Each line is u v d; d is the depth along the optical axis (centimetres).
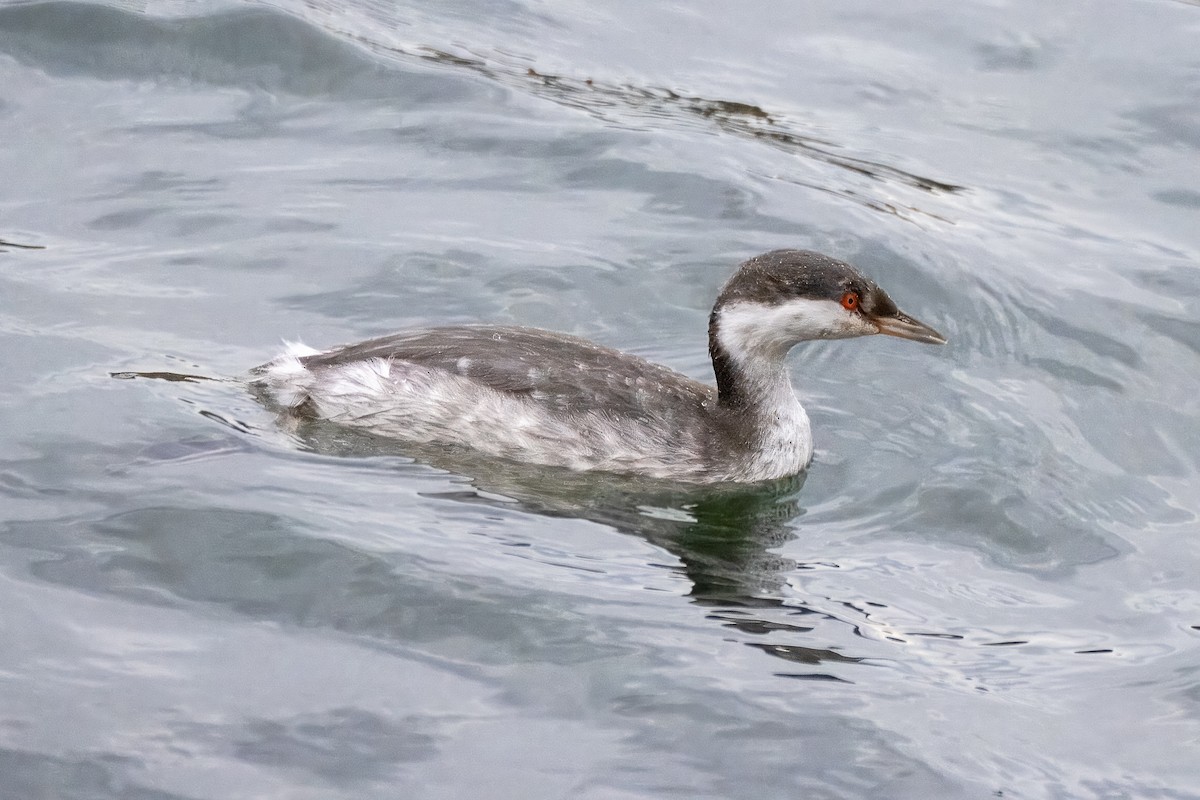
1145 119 2031
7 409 1319
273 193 1750
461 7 2211
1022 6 2300
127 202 1712
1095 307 1650
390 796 916
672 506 1302
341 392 1344
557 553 1200
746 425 1358
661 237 1719
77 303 1515
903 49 2192
